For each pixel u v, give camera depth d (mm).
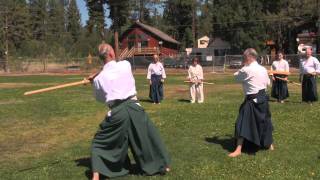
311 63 17734
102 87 7648
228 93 24234
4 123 14516
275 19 75125
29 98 22750
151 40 83312
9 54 88250
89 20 89625
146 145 7812
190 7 107000
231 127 12258
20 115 16297
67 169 8641
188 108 16953
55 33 131875
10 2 99125
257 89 9273
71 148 10586
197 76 19734
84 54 103500
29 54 98625
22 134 12617
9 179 8180
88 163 9039
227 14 79062
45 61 67812
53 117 15688
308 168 8312
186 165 8617
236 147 9609
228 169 8328
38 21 128750
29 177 8234
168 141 10719
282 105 17250
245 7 77625
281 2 77000
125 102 7676
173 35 110812
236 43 78062
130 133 7762
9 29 95062
